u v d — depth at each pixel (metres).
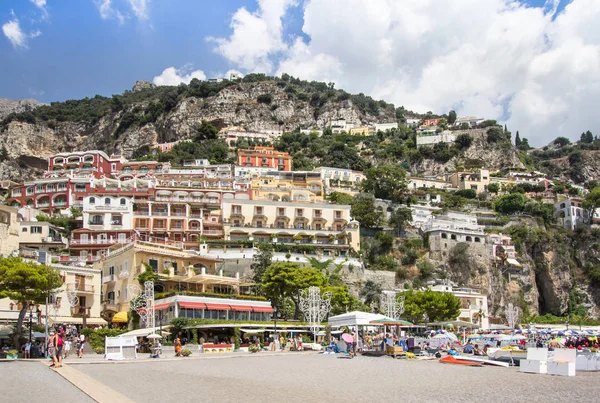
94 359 57.31
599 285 176.62
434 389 35.88
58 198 158.00
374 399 31.73
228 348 73.31
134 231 137.50
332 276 120.25
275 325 79.38
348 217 155.12
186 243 126.06
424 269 142.38
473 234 157.12
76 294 85.75
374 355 63.66
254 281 106.81
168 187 161.25
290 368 48.59
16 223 104.38
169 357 60.91
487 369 49.28
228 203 149.25
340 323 69.62
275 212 151.50
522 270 161.88
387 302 89.19
